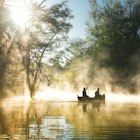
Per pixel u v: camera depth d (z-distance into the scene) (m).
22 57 48.25
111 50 67.12
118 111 22.73
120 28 66.88
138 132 12.73
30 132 13.05
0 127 14.66
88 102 36.62
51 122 16.52
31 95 52.69
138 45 65.62
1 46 41.06
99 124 15.34
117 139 11.20
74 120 17.27
